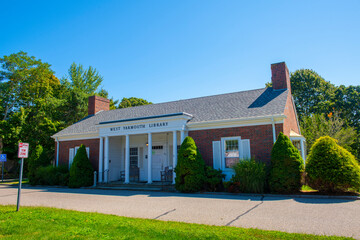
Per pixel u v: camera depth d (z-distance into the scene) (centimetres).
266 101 1644
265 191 1324
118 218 815
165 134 1988
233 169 1403
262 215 819
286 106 1574
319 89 3688
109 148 2084
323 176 1150
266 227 686
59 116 3612
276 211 869
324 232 623
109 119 2328
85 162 1964
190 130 1684
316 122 2520
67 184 2008
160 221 766
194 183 1414
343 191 1164
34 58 3600
